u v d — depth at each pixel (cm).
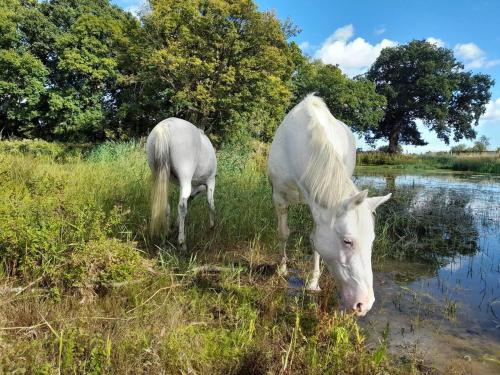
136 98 1802
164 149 393
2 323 218
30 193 397
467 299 347
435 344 267
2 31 1736
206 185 483
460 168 2559
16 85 1712
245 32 1373
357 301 224
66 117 1723
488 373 234
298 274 383
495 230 634
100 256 278
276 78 1427
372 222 238
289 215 571
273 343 240
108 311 262
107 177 643
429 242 545
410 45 3972
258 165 1109
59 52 1755
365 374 215
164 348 214
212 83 1418
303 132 303
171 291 298
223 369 216
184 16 1377
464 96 3981
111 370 197
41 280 274
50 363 192
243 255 429
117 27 1733
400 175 1906
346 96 2853
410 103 3853
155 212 394
